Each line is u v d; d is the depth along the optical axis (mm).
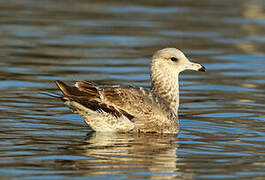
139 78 19156
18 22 27547
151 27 27234
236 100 17016
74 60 21375
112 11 30766
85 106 12500
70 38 24859
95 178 10148
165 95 14453
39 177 10117
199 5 32906
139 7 32125
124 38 25094
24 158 11148
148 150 11984
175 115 14070
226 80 19516
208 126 14258
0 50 22406
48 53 22281
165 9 31656
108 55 22266
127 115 13031
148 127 13320
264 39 25438
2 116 14422
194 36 25703
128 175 10344
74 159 11172
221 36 25844
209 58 22281
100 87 12945
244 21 28906
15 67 20047
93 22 28016
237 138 13172
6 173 10281
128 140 12727
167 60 14422
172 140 12891
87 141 12484
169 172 10578
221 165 11094
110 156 11438
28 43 23734
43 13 29875
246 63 21766
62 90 12500
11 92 17031
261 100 17031
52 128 13531
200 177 10367
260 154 11891
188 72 20891
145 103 13266
